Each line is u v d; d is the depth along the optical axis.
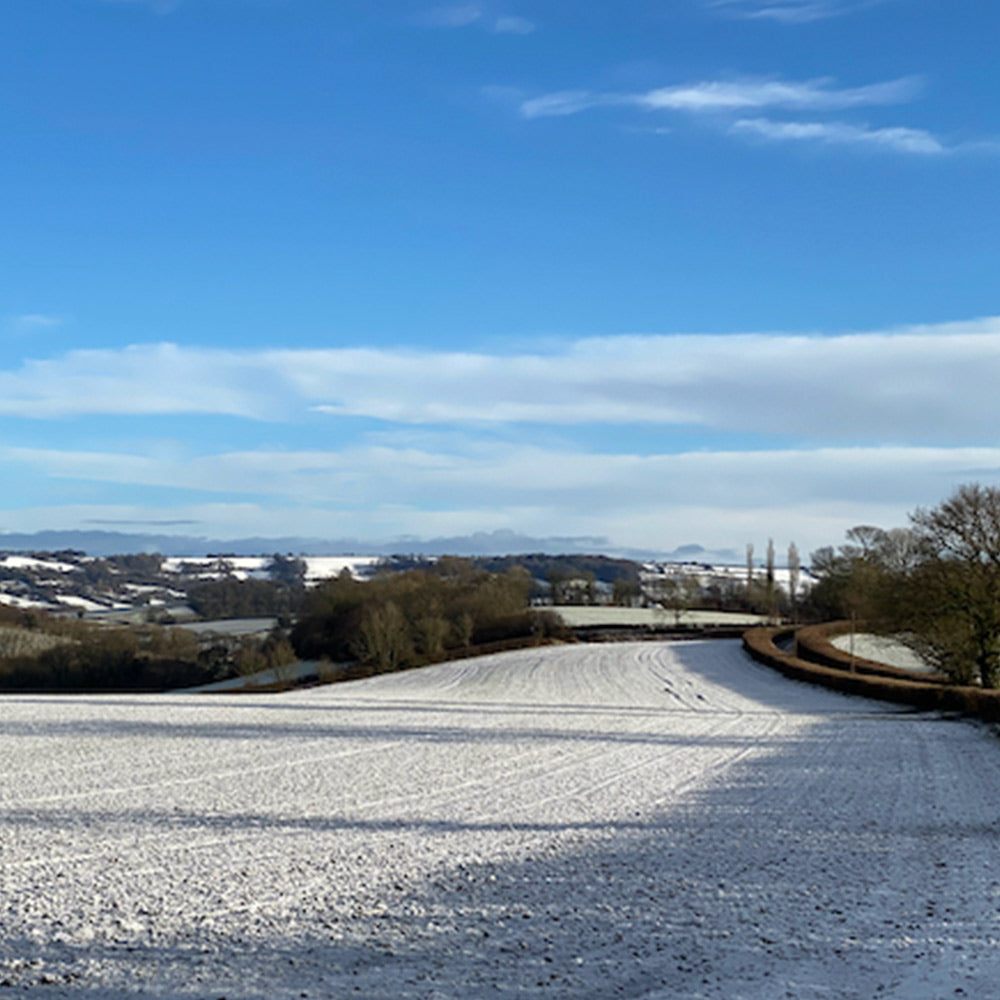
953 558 60.53
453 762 32.09
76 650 102.44
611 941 11.89
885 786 27.73
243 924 12.60
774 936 12.16
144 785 26.53
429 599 114.69
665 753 35.09
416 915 13.16
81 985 9.92
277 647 103.44
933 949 11.51
